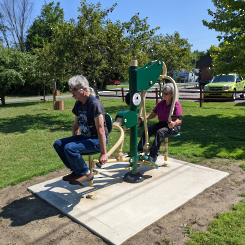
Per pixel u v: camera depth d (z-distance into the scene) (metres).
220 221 2.49
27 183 3.78
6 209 3.00
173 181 3.45
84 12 8.39
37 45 33.12
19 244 2.33
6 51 15.72
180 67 11.81
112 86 39.19
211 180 3.45
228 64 7.39
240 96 14.32
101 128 2.65
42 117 10.78
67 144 2.65
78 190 3.31
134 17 8.67
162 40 11.20
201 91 11.26
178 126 3.76
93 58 9.33
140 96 3.30
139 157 3.55
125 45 8.73
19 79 15.56
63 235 2.42
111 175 3.79
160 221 2.57
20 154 5.38
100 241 2.30
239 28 7.60
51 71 8.80
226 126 7.04
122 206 2.84
